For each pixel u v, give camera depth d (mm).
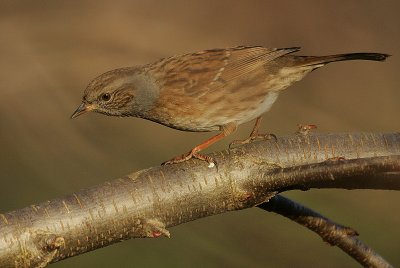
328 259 11609
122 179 6941
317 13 15797
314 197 12164
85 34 15133
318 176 6797
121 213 6789
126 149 13688
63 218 6598
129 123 14203
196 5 15781
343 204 12062
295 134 7613
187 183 7047
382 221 11922
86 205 6699
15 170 13031
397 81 15500
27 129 13781
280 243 11742
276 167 7199
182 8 15805
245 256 11570
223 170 7141
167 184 6996
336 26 16016
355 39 15672
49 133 13805
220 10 15883
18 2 15320
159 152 13742
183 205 7027
